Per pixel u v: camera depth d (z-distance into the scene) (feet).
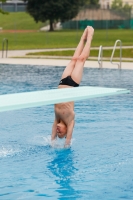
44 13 422.00
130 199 35.35
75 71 50.83
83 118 62.44
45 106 71.05
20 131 55.83
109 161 44.68
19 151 47.96
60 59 153.48
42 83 94.94
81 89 48.60
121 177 40.27
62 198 35.55
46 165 43.57
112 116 63.77
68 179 39.73
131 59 156.25
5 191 37.04
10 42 277.85
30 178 40.01
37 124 59.36
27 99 41.37
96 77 103.09
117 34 329.31
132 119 61.93
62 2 423.64
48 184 38.55
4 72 115.14
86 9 411.34
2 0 203.10
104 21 399.44
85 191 37.01
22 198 35.55
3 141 51.49
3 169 42.42
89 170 42.14
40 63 137.59
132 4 472.44
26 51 193.06
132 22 400.47
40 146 49.80
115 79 99.76
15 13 522.47
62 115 48.85
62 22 432.66
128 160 44.98
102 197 35.73
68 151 47.85
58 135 49.67
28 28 456.04
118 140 51.72
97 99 77.20
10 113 65.87
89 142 50.93
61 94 44.73
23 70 119.75
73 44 242.58
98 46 215.10
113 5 472.85
